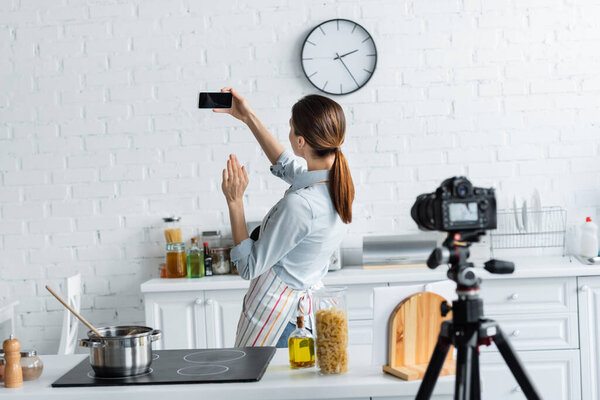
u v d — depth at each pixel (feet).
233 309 12.05
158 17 13.42
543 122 13.30
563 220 13.19
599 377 11.73
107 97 13.52
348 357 6.28
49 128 13.58
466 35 13.25
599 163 13.29
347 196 7.18
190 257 12.67
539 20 13.21
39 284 13.69
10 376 6.06
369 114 13.35
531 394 5.21
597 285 11.71
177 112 13.50
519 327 11.77
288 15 13.32
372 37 13.25
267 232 7.11
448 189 5.25
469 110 13.30
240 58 13.39
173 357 6.86
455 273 5.26
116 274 13.64
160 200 13.57
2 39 13.55
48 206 13.64
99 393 5.80
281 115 13.41
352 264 13.41
